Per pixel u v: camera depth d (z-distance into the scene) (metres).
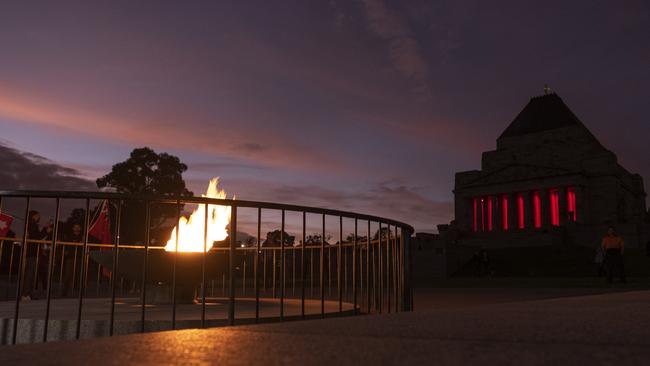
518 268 48.69
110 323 6.09
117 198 6.29
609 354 2.90
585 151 78.50
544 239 63.53
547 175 75.75
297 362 2.71
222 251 10.07
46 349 3.11
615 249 24.20
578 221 72.06
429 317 4.90
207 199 6.55
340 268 8.23
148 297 10.14
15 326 6.14
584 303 6.75
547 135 84.19
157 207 44.22
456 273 48.94
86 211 6.29
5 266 20.86
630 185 86.19
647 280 27.12
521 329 3.97
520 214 81.94
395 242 9.34
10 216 14.55
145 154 65.25
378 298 9.01
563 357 2.81
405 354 2.92
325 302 11.03
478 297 17.31
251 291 21.39
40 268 16.20
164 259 9.37
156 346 3.21
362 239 11.02
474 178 84.88
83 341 3.39
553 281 29.11
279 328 4.07
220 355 2.91
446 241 63.06
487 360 2.74
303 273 7.46
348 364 2.65
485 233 75.62
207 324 6.72
